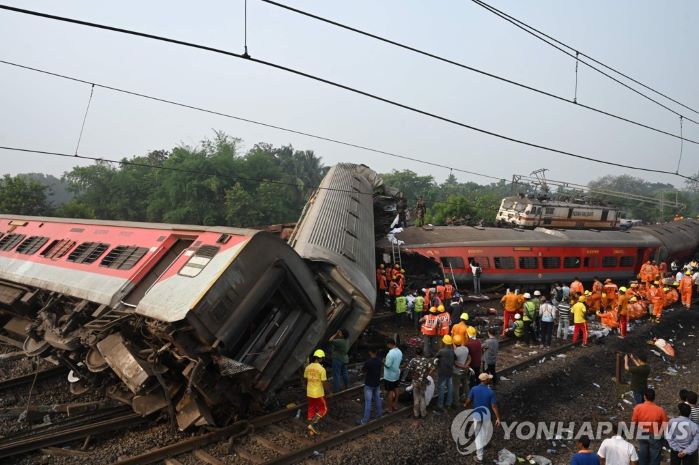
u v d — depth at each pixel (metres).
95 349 9.41
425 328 13.93
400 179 95.19
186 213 55.34
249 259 9.01
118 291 9.84
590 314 21.34
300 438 8.97
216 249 9.43
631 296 18.52
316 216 15.38
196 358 8.12
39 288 12.11
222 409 8.99
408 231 25.39
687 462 7.84
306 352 10.27
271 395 9.74
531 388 12.16
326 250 12.41
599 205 32.50
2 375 11.60
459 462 8.77
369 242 16.23
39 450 8.15
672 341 18.08
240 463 7.94
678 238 32.47
